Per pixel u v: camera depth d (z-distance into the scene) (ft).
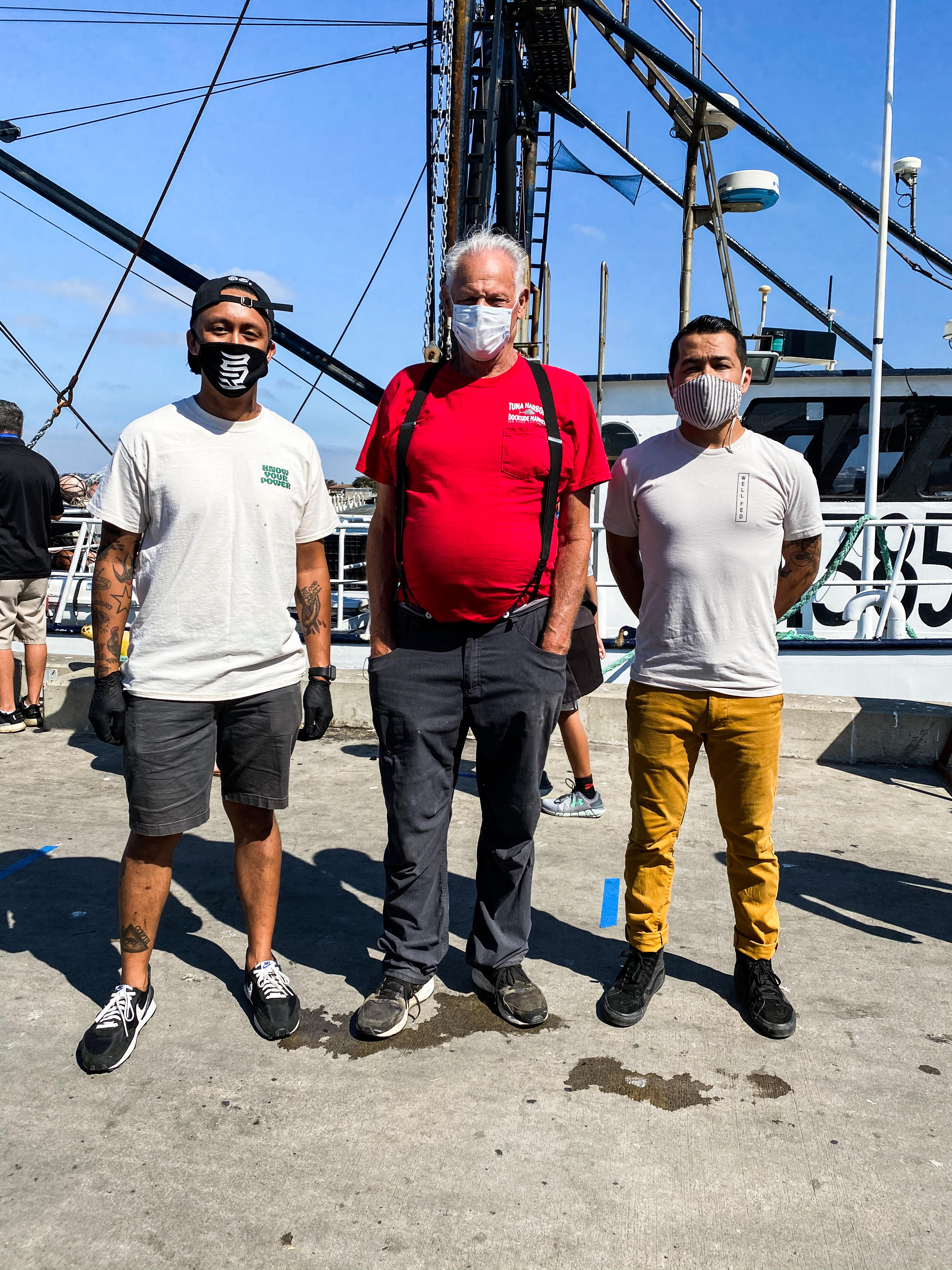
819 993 9.37
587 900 11.53
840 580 25.45
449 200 22.18
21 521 18.51
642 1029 8.64
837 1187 6.62
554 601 8.39
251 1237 6.09
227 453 7.90
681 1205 6.43
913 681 21.35
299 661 8.52
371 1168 6.73
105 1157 6.79
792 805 15.43
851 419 25.46
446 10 21.57
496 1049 8.30
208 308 7.50
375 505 8.90
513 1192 6.53
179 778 7.97
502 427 7.89
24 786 15.75
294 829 13.91
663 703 8.76
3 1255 5.90
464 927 10.86
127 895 8.27
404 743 8.45
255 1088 7.66
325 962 9.84
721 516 8.39
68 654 23.16
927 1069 8.08
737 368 8.16
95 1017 8.65
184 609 7.85
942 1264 5.95
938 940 10.59
